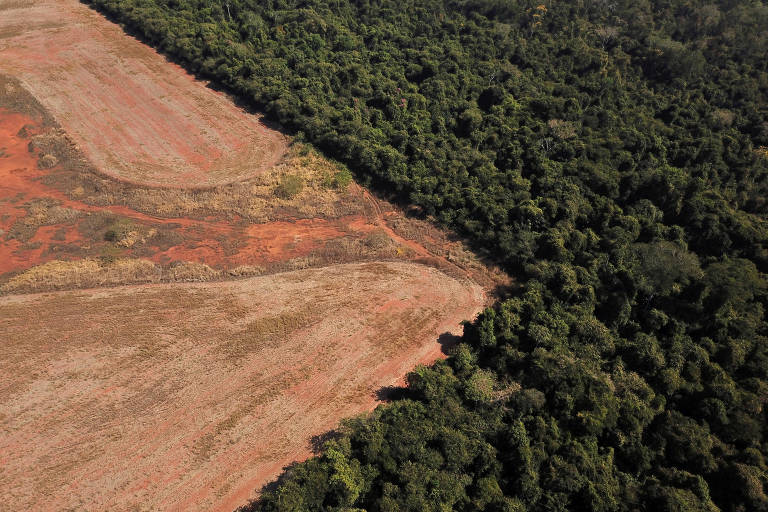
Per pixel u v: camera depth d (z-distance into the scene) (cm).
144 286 6116
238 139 8644
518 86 8869
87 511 4078
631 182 6950
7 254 6425
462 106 8606
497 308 6000
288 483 3941
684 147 7506
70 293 5944
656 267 5650
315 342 5553
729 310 5291
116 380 5041
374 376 5231
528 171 7506
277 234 7012
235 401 4928
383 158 7706
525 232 6525
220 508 4138
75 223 6944
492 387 4847
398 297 6141
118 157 8125
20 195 7344
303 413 4856
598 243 6381
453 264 6612
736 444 4281
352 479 3972
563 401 4534
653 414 4484
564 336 5162
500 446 4278
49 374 5044
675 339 5147
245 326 5659
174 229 6962
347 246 6819
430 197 7269
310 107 8500
